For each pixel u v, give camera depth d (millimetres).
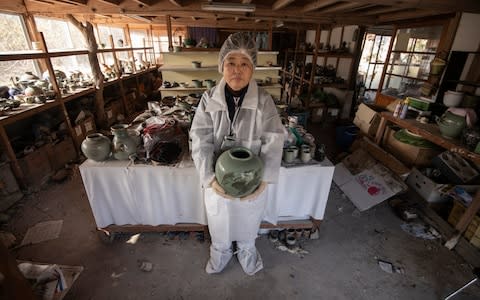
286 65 6078
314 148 1667
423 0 1875
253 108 1146
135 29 6758
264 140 1228
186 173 1477
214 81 3238
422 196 2061
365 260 1654
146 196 1551
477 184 1842
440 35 2672
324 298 1400
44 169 2436
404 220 2027
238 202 1254
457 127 1692
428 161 2223
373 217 2074
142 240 1764
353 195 2289
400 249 1749
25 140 2500
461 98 2045
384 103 3469
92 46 3262
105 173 1460
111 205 1581
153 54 7234
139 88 5336
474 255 1603
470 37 2246
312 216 1767
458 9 1979
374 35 5391
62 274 1238
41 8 2844
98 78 3439
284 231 1822
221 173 1064
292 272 1553
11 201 2064
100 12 2926
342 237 1851
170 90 3293
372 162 2434
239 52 1060
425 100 2311
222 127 1203
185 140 1751
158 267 1564
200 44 4258
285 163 1582
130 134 1622
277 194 1610
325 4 2461
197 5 3004
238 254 1577
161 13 3053
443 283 1498
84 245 1712
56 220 1933
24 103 2451
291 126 1956
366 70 5691
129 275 1510
